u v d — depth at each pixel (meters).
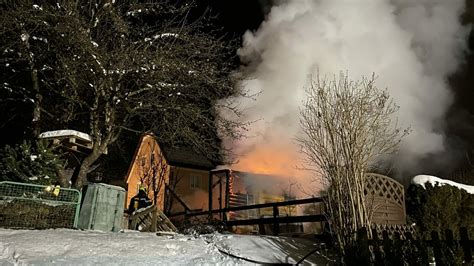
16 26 12.60
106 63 12.77
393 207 8.61
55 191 9.23
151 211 11.39
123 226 11.91
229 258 7.23
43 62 13.77
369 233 7.10
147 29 14.05
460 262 5.50
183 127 14.45
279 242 8.34
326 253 7.94
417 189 8.67
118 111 14.75
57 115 14.06
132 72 13.34
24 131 15.38
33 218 8.98
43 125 14.48
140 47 13.77
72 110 13.45
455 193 8.48
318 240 8.76
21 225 8.84
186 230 10.99
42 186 9.14
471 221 8.27
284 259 7.52
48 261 6.09
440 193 8.37
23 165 10.93
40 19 12.43
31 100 13.47
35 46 13.45
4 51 13.04
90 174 18.22
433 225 8.09
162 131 15.02
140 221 11.70
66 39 12.55
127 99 13.52
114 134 14.66
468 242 5.52
